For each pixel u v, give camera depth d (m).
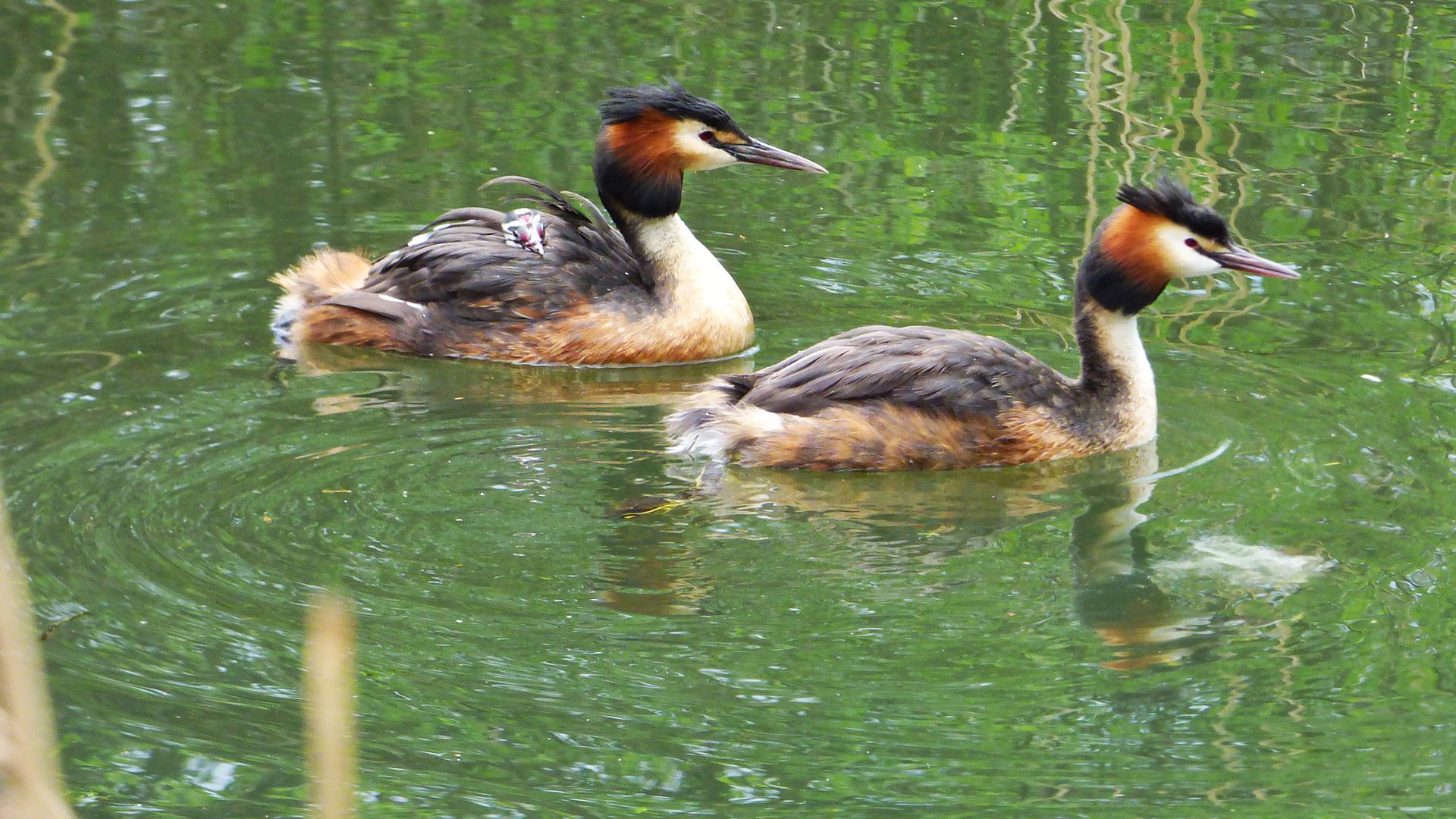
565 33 22.58
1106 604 9.59
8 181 17.00
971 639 9.22
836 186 17.88
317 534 10.23
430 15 23.30
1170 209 11.96
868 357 12.02
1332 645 9.10
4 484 10.70
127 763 7.70
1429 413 12.55
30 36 21.38
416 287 14.33
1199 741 8.15
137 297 14.52
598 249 14.80
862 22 23.11
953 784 7.73
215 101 19.69
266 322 14.26
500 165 18.09
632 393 13.48
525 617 9.30
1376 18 23.11
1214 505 11.05
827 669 8.85
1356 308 14.85
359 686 8.49
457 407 12.80
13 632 2.65
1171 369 13.59
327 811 2.95
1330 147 18.62
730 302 14.56
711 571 9.98
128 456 11.26
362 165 18.00
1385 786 7.66
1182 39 22.34
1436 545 10.27
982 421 11.82
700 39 22.42
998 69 21.22
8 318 13.85
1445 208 17.03
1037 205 17.25
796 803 7.55
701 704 8.46
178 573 9.66
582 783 7.66
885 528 10.70
